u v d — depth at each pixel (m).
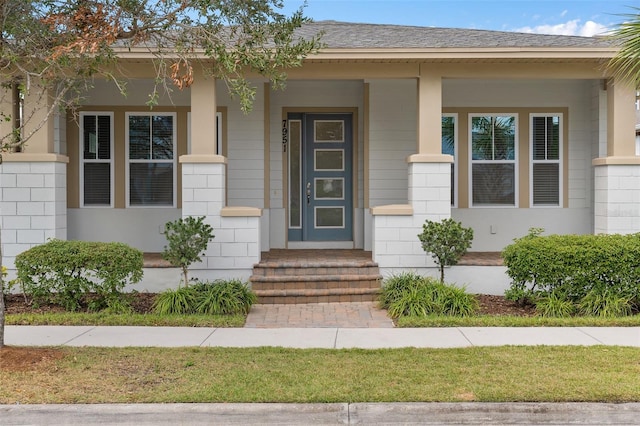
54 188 9.23
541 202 11.41
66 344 6.53
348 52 9.01
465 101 11.33
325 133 11.87
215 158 9.25
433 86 9.46
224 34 7.11
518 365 5.62
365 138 11.30
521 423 4.57
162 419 4.55
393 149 11.30
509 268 8.52
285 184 11.62
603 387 4.91
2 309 6.03
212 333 7.14
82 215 11.08
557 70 9.42
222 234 9.34
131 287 9.36
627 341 6.64
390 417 4.57
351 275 9.34
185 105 11.12
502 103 11.34
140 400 4.70
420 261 9.52
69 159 10.81
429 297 8.16
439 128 9.49
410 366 5.62
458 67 9.43
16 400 4.71
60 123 10.74
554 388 4.90
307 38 10.13
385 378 5.24
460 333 7.10
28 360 5.71
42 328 7.33
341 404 4.62
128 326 7.49
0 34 6.23
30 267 8.06
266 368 5.57
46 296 8.24
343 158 11.87
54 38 6.32
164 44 6.98
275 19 6.47
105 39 6.01
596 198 9.84
